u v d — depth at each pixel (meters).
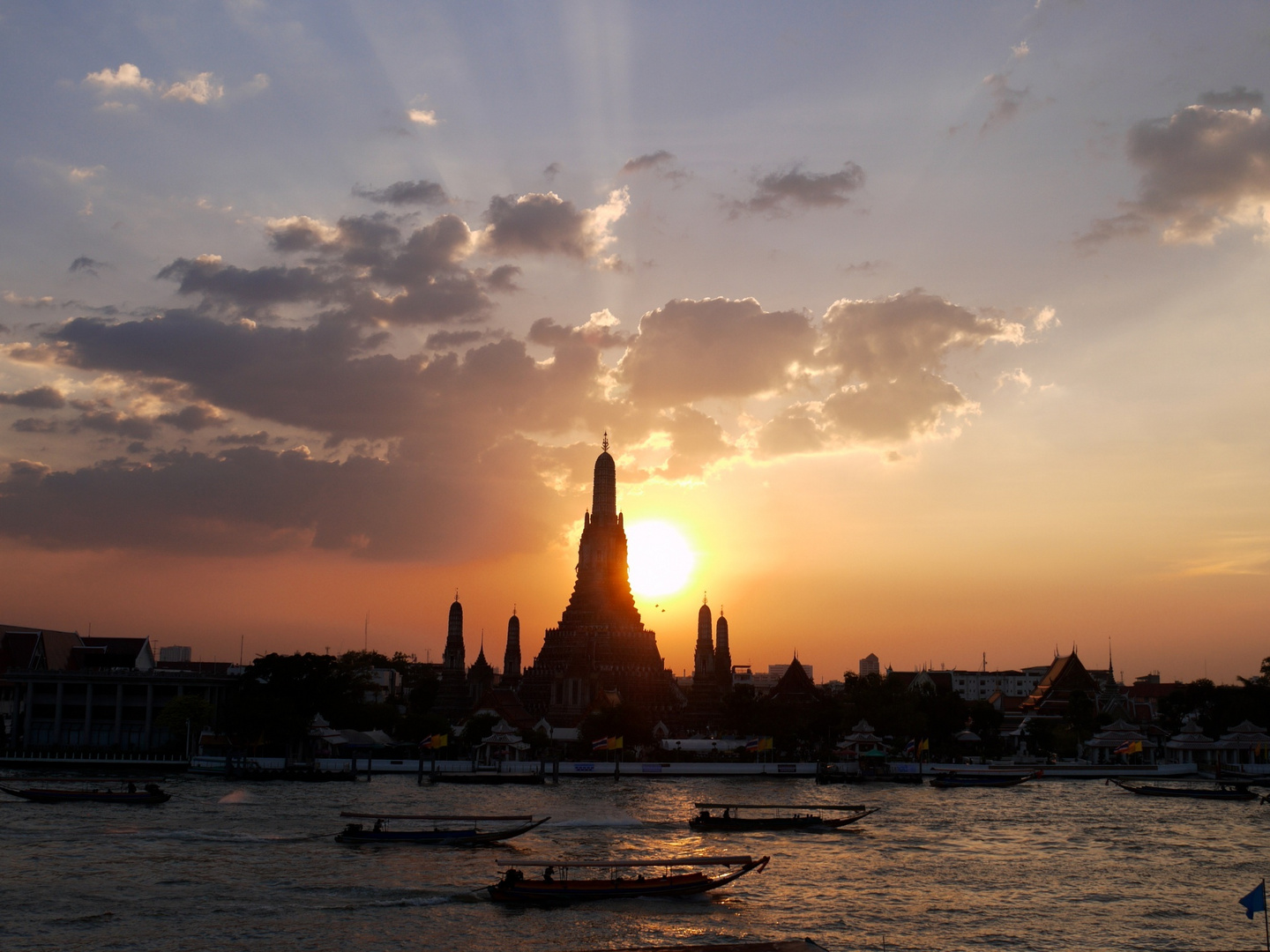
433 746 186.50
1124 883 94.62
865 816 137.38
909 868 100.12
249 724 184.00
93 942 72.06
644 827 122.62
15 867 94.25
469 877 91.69
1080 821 136.38
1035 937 76.75
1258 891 70.69
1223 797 166.75
